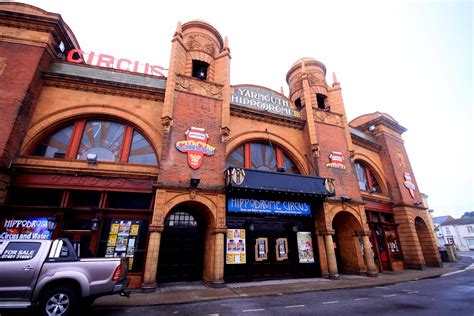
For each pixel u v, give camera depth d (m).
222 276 9.85
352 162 15.27
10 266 5.42
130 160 11.29
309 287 9.72
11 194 9.35
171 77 11.95
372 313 6.29
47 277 5.46
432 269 16.22
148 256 8.98
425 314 6.10
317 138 14.79
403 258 16.61
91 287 5.62
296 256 12.45
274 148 14.84
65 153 10.65
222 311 6.53
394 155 19.50
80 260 5.87
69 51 13.23
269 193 11.57
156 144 11.52
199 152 11.27
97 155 10.95
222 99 13.00
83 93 11.46
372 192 17.05
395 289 9.66
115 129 11.70
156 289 9.05
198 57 14.48
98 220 9.51
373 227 15.82
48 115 10.61
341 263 14.33
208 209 10.61
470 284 10.34
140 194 10.77
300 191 11.72
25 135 9.99
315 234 13.06
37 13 11.75
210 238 10.70
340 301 7.66
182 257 11.05
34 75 10.41
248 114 14.26
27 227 9.05
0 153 8.77
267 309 6.72
